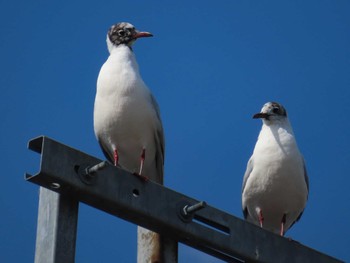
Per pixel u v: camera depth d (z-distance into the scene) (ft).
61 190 30.99
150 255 35.45
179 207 34.58
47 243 30.35
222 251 36.58
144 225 34.50
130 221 34.40
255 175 59.67
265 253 37.22
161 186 34.27
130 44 59.26
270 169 58.95
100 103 54.65
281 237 38.42
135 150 56.44
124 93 53.98
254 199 60.85
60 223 30.55
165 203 34.17
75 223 30.99
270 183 59.26
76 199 31.55
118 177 32.89
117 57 55.88
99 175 32.04
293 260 38.42
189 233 34.65
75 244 30.63
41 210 31.22
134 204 33.06
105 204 32.68
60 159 30.60
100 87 54.65
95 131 56.08
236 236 36.35
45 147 30.22
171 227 34.24
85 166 31.40
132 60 56.08
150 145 56.44
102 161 31.63
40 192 31.55
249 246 36.73
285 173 58.85
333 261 40.37
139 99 54.29
